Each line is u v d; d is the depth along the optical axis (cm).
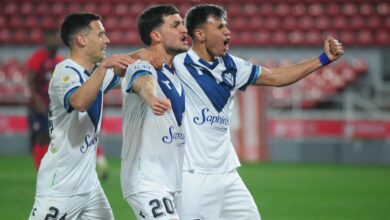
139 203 1417
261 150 4925
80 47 1481
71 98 1370
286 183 3691
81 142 1472
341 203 2984
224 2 6219
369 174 4212
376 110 5191
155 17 1443
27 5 6269
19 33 6125
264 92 4903
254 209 1609
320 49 5816
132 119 1440
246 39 6059
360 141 5006
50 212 1462
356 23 6156
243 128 4906
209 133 1569
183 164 1552
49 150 1488
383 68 5750
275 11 6197
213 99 1572
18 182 3462
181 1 6181
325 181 3812
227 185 1580
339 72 5628
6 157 4853
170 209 1405
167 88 1434
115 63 1338
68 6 6284
